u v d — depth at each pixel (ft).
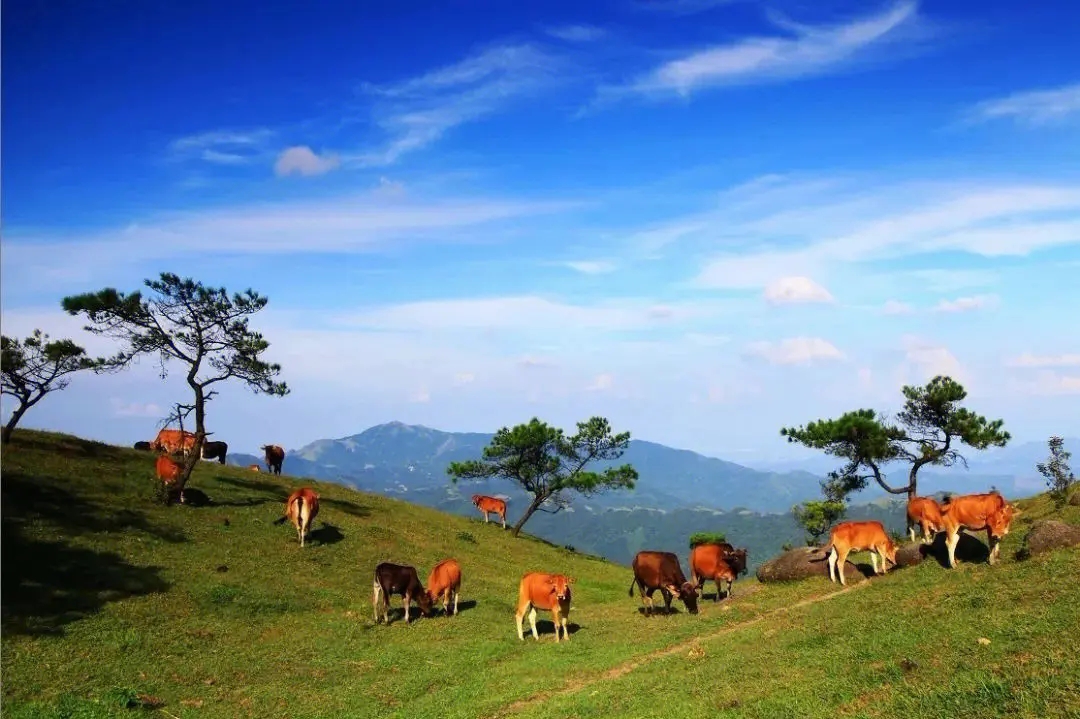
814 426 119.03
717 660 48.11
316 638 65.72
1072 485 94.22
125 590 70.08
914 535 85.40
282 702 50.55
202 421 105.29
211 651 60.08
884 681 35.76
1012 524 80.23
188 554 84.17
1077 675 30.40
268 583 80.02
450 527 139.13
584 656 58.80
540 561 127.44
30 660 53.01
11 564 69.82
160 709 48.60
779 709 34.81
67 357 105.81
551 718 41.68
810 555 80.02
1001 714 28.76
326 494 137.59
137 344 104.68
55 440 123.03
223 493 115.14
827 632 48.65
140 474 114.21
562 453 166.81
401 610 78.89
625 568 146.41
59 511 87.92
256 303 107.04
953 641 39.27
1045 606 41.57
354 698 51.37
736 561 81.51
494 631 72.23
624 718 38.83
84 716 45.32
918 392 112.16
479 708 46.80
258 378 108.99
